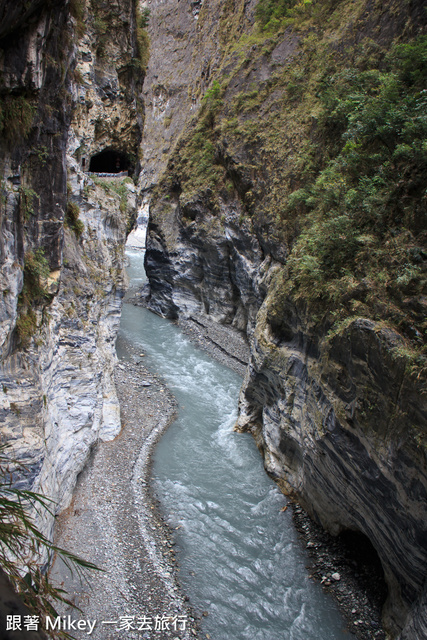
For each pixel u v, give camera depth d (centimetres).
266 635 983
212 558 1180
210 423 1866
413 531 813
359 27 1617
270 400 1602
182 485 1455
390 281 916
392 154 1054
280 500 1419
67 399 1275
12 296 834
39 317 1041
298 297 1299
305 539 1262
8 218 816
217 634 975
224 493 1439
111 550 1141
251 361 1722
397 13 1380
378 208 1023
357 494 1020
